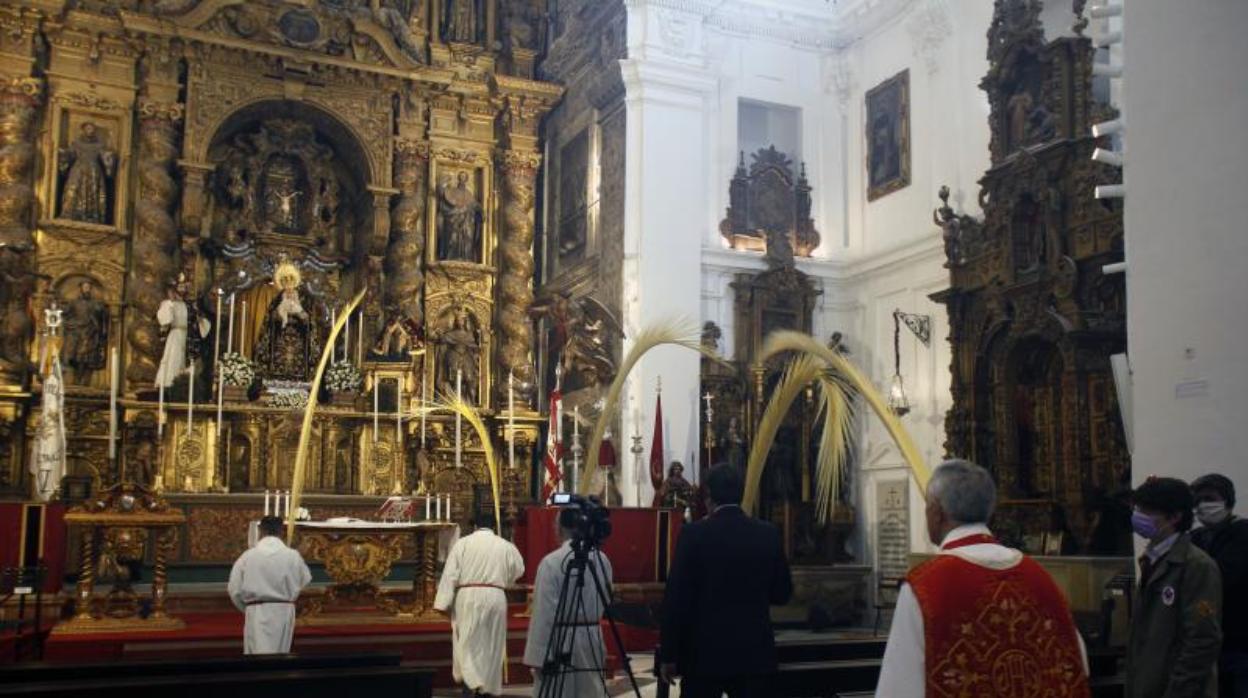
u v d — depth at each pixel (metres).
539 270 25.22
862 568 20.36
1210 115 8.48
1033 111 17.11
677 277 20.73
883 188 21.34
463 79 24.59
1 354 20.14
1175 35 8.77
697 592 6.04
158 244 21.47
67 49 21.52
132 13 21.55
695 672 5.98
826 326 22.03
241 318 22.17
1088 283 15.58
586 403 21.84
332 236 23.91
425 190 24.09
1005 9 17.62
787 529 20.42
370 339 22.98
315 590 14.48
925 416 19.58
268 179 23.22
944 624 3.59
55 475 17.41
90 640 11.85
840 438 8.98
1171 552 5.41
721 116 21.94
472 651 10.95
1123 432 14.67
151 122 21.73
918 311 20.05
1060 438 16.08
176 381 20.73
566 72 24.39
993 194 17.34
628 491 19.86
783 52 22.64
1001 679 3.56
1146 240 8.95
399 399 21.94
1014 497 16.39
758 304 21.28
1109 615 12.70
